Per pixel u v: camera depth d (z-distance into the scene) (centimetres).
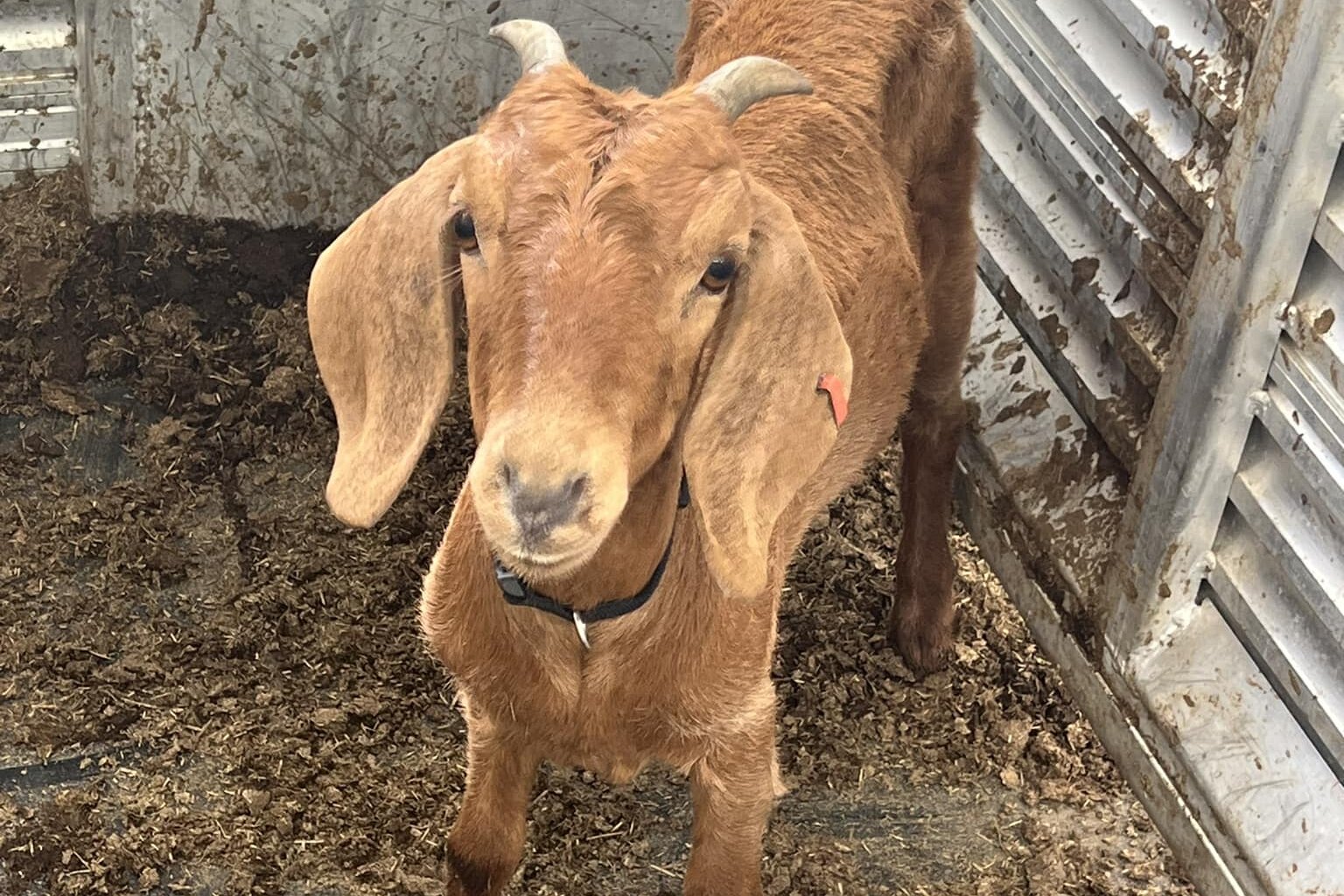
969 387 180
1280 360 139
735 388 105
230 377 194
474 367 102
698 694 123
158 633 168
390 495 107
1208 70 145
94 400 190
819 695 172
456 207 102
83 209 203
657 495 112
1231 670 152
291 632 170
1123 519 160
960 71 156
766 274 104
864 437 150
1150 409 163
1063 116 165
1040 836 161
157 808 153
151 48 191
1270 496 144
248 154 203
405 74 202
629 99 101
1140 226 158
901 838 161
